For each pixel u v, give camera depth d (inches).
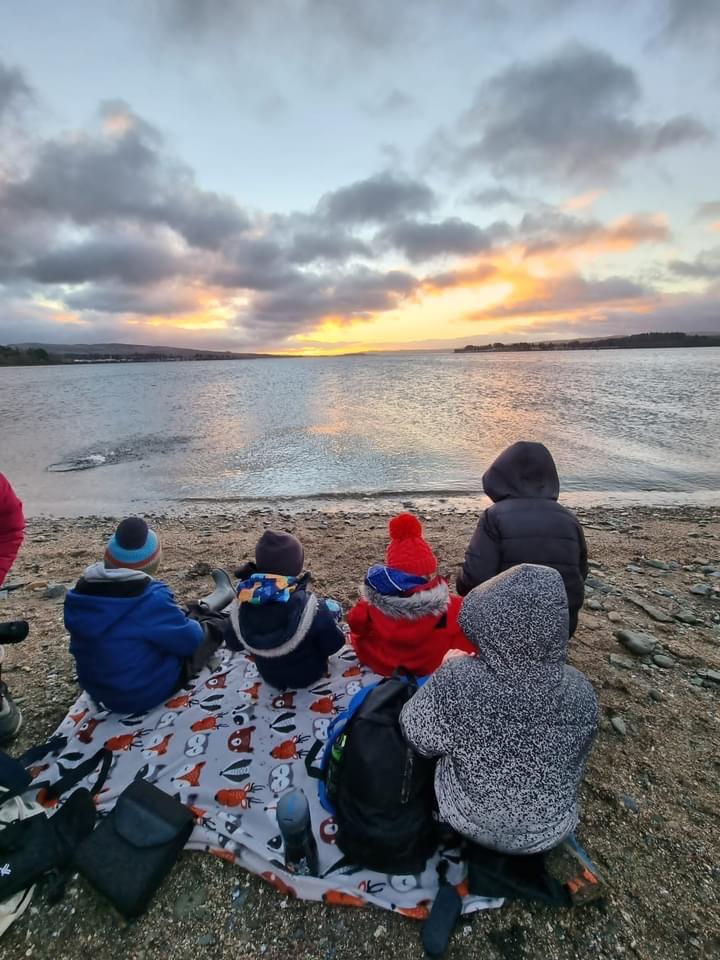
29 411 1316.4
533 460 135.1
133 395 1897.1
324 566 268.8
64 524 412.2
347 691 133.3
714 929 83.0
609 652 172.4
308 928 83.0
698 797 110.5
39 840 89.0
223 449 767.1
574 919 84.0
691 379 1999.3
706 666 163.9
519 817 78.6
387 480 575.2
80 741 118.9
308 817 87.1
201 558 288.4
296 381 2741.1
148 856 87.7
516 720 77.7
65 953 80.0
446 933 79.4
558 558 128.3
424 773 87.7
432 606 122.3
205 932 82.7
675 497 484.1
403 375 3102.9
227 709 127.6
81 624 118.0
